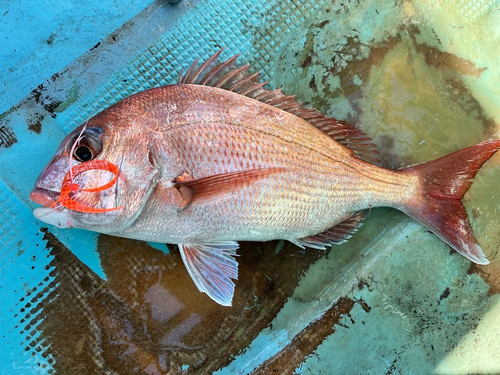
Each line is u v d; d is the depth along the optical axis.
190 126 0.38
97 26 0.47
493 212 0.52
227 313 0.48
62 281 0.45
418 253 0.51
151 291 0.47
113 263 0.46
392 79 0.52
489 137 0.53
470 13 0.53
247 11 0.50
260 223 0.41
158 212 0.38
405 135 0.52
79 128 0.37
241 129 0.39
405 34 0.52
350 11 0.52
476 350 0.51
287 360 0.48
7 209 0.45
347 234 0.47
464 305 0.51
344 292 0.49
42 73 0.46
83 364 0.45
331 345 0.49
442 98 0.52
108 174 0.36
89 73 0.47
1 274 0.44
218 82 0.41
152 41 0.48
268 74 0.50
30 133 0.45
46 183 0.35
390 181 0.46
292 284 0.49
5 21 0.45
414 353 0.50
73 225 0.38
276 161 0.40
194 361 0.47
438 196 0.48
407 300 0.50
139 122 0.37
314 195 0.42
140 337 0.46
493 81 0.53
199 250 0.43
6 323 0.44
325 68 0.51
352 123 0.51
